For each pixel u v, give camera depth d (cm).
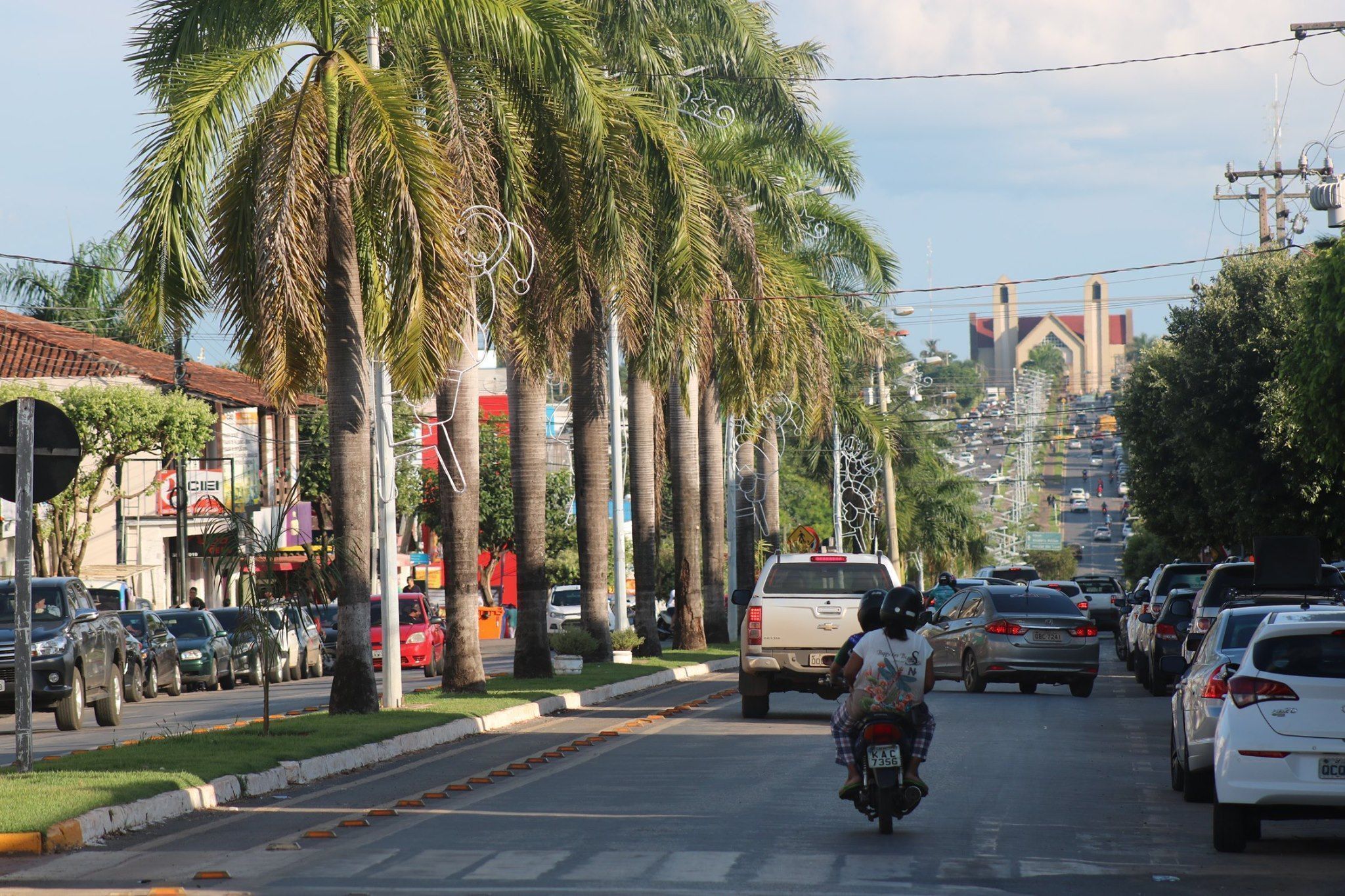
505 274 7138
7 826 3338
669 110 9769
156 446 12462
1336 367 6469
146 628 9662
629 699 8369
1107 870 3094
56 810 3525
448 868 3066
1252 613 4272
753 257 10356
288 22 6431
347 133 6119
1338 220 9788
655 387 10025
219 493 14912
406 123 6009
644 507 11400
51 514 12000
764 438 15262
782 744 5719
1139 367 12775
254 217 6206
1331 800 3203
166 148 5959
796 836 3503
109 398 11981
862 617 3716
